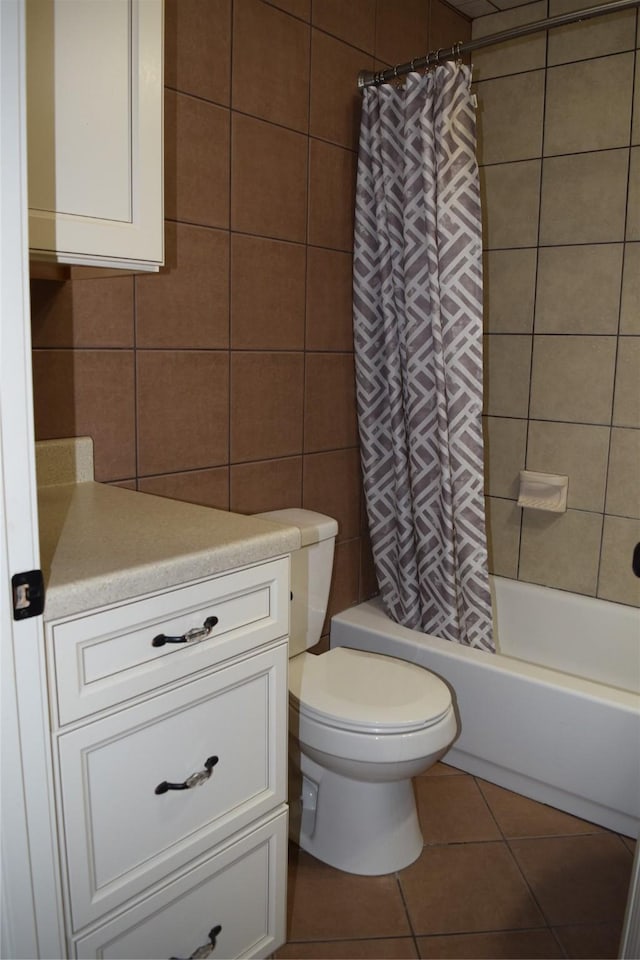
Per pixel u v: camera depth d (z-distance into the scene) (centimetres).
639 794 190
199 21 178
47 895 104
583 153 245
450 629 230
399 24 240
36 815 101
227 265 194
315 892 177
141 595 110
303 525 199
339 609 254
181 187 179
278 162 205
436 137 213
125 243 124
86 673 105
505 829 200
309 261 221
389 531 245
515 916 170
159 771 118
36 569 96
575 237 250
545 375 263
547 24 195
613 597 258
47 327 157
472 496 224
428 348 223
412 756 169
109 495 156
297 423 225
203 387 193
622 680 251
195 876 127
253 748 136
